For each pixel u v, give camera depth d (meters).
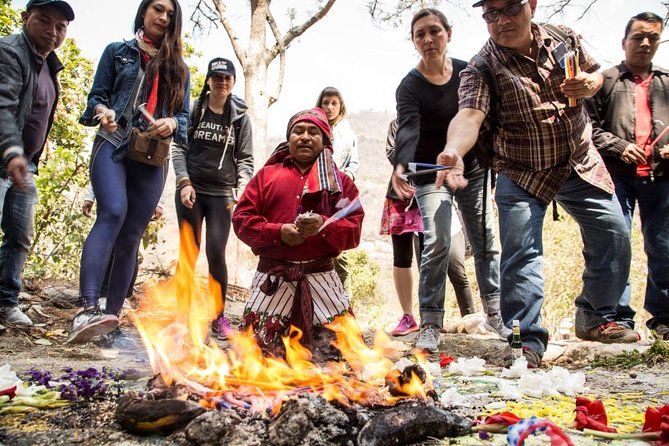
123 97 4.26
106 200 4.09
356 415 1.99
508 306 3.75
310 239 2.91
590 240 3.96
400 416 1.94
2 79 4.00
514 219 3.72
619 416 2.33
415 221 5.34
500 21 3.49
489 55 3.67
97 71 4.32
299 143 3.09
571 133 3.67
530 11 3.52
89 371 2.53
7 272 4.66
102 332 3.89
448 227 4.48
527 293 3.69
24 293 6.03
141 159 4.23
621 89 4.91
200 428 1.82
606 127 4.96
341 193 3.04
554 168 3.72
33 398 2.32
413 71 4.64
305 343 2.83
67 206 7.61
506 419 2.07
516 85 3.59
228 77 4.99
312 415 1.85
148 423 1.91
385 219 5.50
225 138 5.05
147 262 8.23
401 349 4.49
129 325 5.42
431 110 4.54
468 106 3.60
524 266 3.71
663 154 4.68
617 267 3.93
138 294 6.90
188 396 2.07
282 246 2.93
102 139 4.25
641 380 3.30
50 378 2.62
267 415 2.00
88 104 4.21
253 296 2.97
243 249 9.45
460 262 5.61
